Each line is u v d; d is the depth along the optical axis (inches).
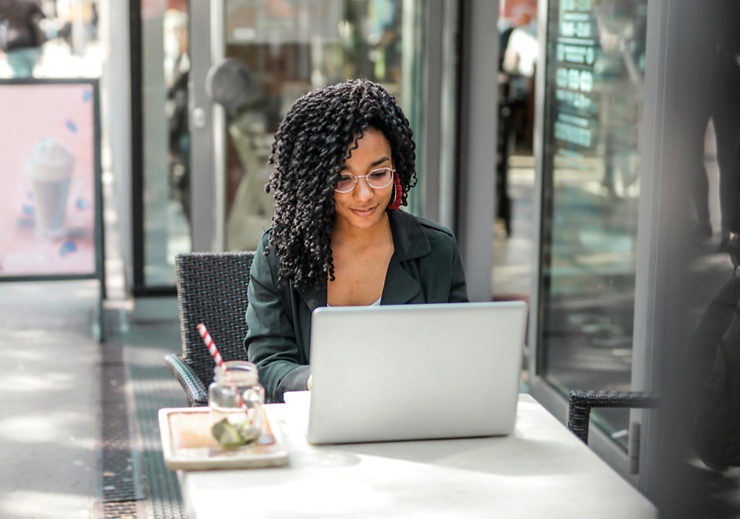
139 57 201.2
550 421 77.3
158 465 136.4
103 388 167.2
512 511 62.7
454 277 94.1
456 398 71.7
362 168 86.0
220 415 68.9
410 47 205.6
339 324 68.0
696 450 79.4
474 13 197.2
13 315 210.4
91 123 192.9
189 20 201.2
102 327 193.9
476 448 71.7
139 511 122.4
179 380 95.0
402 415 71.4
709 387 80.4
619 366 135.3
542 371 160.1
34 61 327.3
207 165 205.3
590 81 141.4
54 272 194.1
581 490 65.7
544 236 157.5
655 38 115.1
